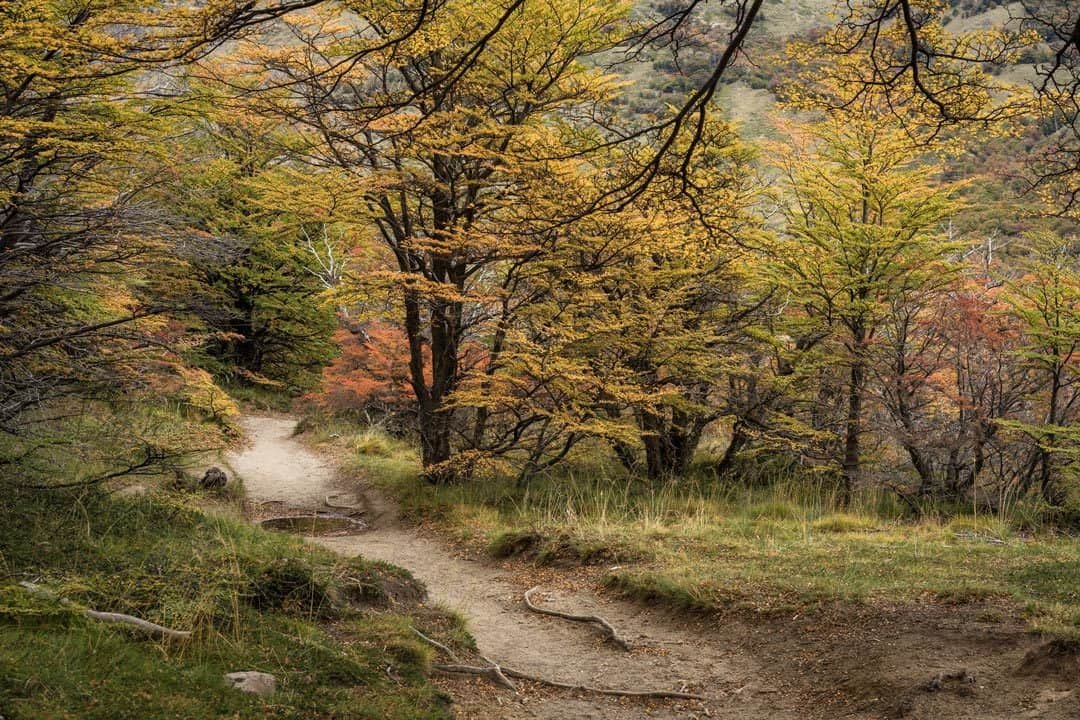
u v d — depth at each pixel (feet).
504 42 46.21
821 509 52.19
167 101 32.96
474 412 65.72
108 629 19.16
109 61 23.76
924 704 19.80
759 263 56.95
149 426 36.42
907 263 54.08
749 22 12.32
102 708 15.38
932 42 27.78
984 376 56.70
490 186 52.60
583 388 55.77
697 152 49.75
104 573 23.20
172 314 35.68
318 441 82.17
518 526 47.39
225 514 41.11
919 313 57.00
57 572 22.27
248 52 40.29
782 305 64.03
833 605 27.96
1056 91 23.84
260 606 24.18
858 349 55.11
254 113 36.27
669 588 32.01
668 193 16.53
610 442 61.11
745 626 28.19
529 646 28.53
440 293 50.24
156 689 16.78
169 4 24.68
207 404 37.06
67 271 32.96
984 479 57.36
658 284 58.34
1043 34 22.89
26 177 31.99
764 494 58.39
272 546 29.96
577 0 45.62
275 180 51.67
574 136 53.11
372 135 50.70
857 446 57.98
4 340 31.12
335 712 18.45
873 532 43.86
